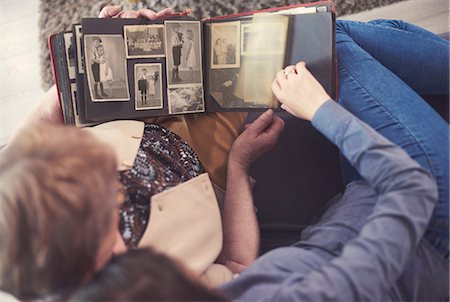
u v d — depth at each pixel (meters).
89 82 0.92
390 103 0.87
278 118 1.02
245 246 0.93
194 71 0.97
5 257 0.55
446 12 1.36
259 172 1.08
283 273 0.71
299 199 1.05
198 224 0.85
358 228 0.80
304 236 0.89
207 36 0.96
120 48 0.92
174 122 1.01
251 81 0.96
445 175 0.80
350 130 0.73
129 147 0.87
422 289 0.77
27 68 1.53
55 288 0.55
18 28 1.57
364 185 0.88
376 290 0.62
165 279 0.51
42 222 0.52
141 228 0.80
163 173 0.87
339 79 0.92
